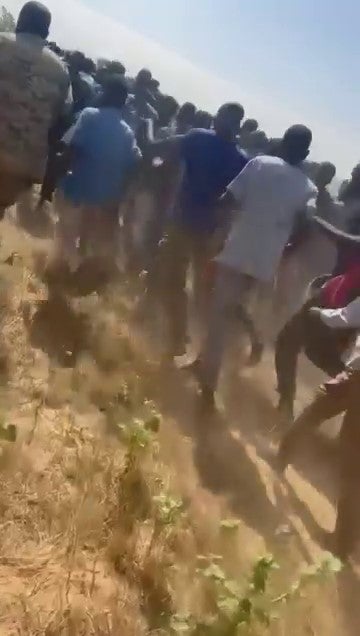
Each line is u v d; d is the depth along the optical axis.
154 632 2.89
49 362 5.05
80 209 6.69
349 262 5.00
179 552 3.44
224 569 3.44
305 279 6.29
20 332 5.34
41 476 3.60
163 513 3.46
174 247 6.15
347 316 4.50
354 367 4.33
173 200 6.60
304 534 4.30
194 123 8.56
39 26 5.87
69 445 3.95
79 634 2.75
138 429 3.79
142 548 3.34
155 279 6.27
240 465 4.81
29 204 8.45
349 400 4.36
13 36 5.79
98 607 2.90
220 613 2.87
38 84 5.81
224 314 5.39
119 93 6.56
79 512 3.36
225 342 5.44
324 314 4.58
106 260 6.88
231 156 6.01
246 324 6.34
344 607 3.70
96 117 6.46
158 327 6.15
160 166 7.01
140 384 5.20
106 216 6.79
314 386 6.37
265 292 6.56
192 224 6.06
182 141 6.09
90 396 4.75
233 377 6.31
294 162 5.43
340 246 5.08
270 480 4.78
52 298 6.07
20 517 3.30
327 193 7.25
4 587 2.86
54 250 7.04
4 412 4.12
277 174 5.29
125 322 6.18
